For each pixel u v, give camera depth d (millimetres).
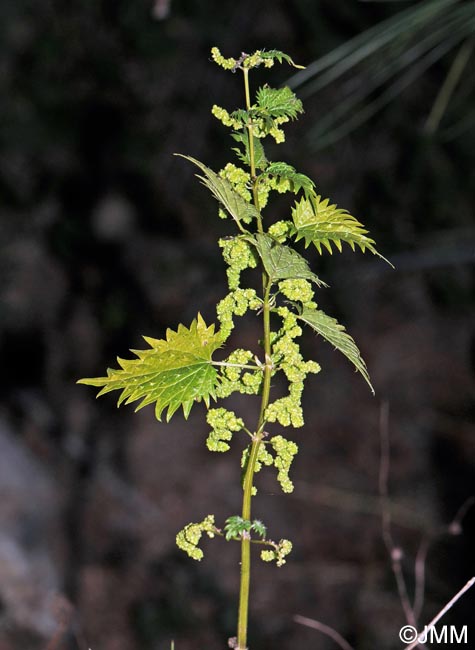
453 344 6648
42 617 4152
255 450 1174
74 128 6609
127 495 5238
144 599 4672
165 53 6477
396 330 6621
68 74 6586
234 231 6430
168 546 5043
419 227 6473
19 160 6574
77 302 6344
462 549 5137
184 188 6570
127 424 5711
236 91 6523
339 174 6461
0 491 4680
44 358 6039
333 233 1218
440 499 5566
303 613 4855
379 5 6156
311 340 6461
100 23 6520
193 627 4637
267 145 6184
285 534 5270
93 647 4340
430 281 6852
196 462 5598
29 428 5469
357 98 3148
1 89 6500
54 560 4566
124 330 6262
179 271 6398
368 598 4887
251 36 6430
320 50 6258
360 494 5598
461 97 5891
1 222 6441
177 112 6555
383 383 6367
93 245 6508
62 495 5008
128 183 6629
